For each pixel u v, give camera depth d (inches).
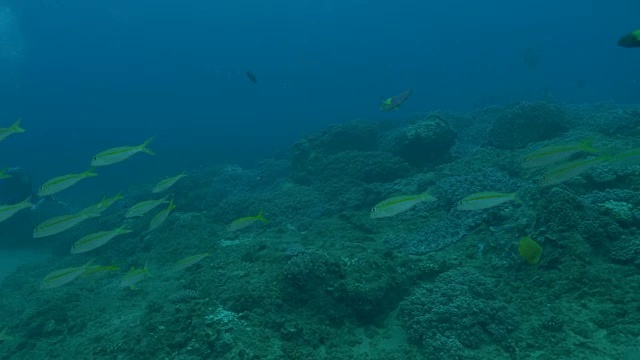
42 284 79.9
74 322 106.5
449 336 73.9
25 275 168.9
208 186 228.1
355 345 79.0
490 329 74.4
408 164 175.5
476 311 76.9
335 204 156.2
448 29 1193.4
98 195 315.3
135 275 90.9
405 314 83.2
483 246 99.7
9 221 227.3
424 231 116.5
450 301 81.4
